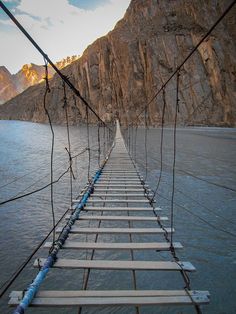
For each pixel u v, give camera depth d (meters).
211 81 67.94
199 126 65.88
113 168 13.32
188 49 71.75
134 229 5.20
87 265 3.82
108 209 6.57
